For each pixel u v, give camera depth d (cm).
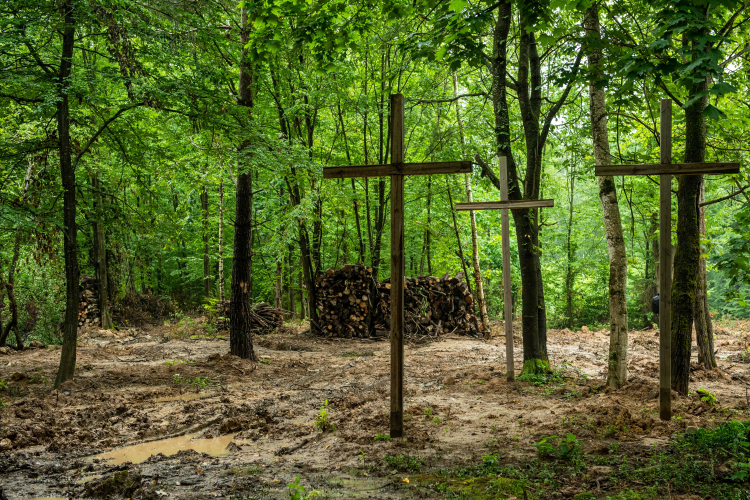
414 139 1822
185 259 2512
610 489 389
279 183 1711
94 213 1082
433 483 422
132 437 628
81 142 1177
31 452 565
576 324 2639
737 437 463
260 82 1263
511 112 1405
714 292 3266
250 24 1191
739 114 867
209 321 2016
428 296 1753
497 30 1000
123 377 1005
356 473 461
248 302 1258
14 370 1083
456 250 1923
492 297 2612
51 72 926
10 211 898
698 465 417
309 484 437
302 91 1527
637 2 781
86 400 819
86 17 891
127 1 926
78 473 495
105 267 2006
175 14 1028
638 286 2239
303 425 662
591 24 757
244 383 986
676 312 724
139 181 1152
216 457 540
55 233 998
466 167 564
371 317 1761
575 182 2500
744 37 867
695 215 727
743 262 654
